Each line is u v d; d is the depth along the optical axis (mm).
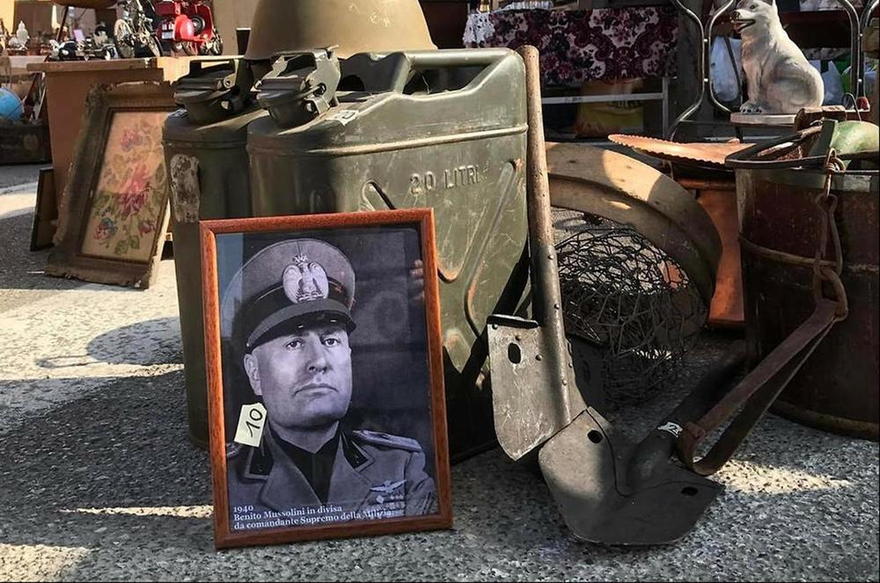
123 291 4203
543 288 2207
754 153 2561
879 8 4727
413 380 1979
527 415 2066
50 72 4859
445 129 2105
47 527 2047
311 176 1934
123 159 4527
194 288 2336
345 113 1941
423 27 2467
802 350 2195
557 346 2156
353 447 1945
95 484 2264
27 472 2354
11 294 4227
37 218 5027
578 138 7332
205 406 2404
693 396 2383
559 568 1793
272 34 2312
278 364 1947
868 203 2131
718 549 1842
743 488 2084
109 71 4695
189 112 2277
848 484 2088
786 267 2332
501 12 6320
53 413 2764
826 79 5625
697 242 2486
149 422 2660
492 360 2072
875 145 2477
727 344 3084
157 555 1898
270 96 1928
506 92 2244
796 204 2273
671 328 2652
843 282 2217
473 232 2215
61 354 3332
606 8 6441
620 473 2025
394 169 2018
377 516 1926
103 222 4500
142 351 3336
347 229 1979
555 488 1963
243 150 2217
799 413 2393
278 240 1966
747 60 4039
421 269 1997
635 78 6484
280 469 1925
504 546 1877
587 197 2445
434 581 1763
